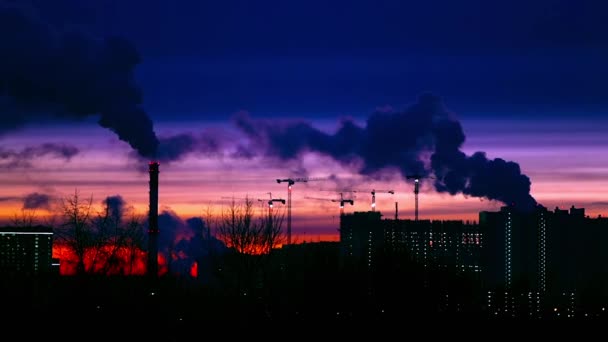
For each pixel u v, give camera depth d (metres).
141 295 103.44
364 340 91.25
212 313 106.25
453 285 111.62
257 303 109.31
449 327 95.94
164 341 96.19
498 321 95.50
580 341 85.00
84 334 93.25
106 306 99.25
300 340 92.81
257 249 111.12
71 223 98.25
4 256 102.06
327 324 101.81
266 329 100.19
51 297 95.62
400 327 98.44
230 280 110.50
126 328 97.62
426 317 103.25
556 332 89.00
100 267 98.62
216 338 96.94
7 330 89.06
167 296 108.56
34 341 87.50
